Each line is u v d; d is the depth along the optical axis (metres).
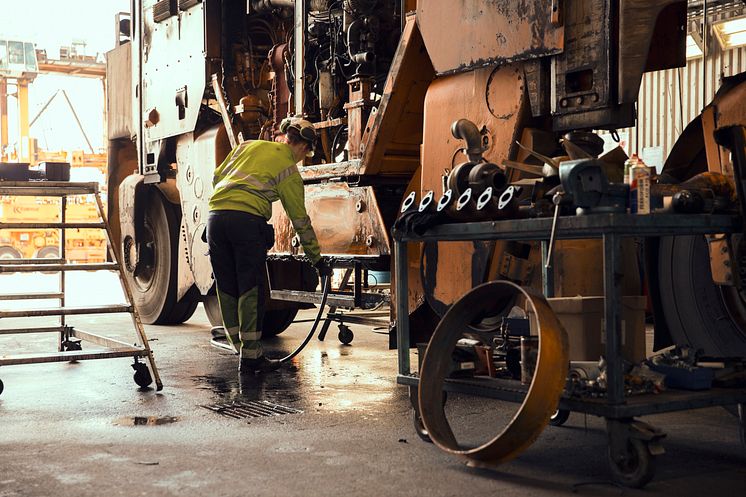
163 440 3.50
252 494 2.74
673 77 12.44
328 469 3.04
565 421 3.76
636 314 3.32
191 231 7.07
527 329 3.63
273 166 5.21
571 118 3.92
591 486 2.81
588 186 2.92
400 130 5.13
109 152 9.05
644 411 2.83
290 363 5.72
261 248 5.22
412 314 4.89
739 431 3.59
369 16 5.38
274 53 6.36
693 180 3.23
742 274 3.31
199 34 6.85
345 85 5.81
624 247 3.91
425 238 3.55
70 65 26.64
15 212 21.98
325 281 5.34
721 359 3.33
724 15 11.57
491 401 4.30
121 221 8.37
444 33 4.52
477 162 3.51
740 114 3.54
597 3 3.76
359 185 5.26
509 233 3.22
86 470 3.04
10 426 3.77
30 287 15.34
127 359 5.89
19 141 26.62
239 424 3.80
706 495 2.70
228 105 6.62
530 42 4.03
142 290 8.28
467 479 2.90
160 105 7.54
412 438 3.51
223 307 5.42
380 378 5.07
